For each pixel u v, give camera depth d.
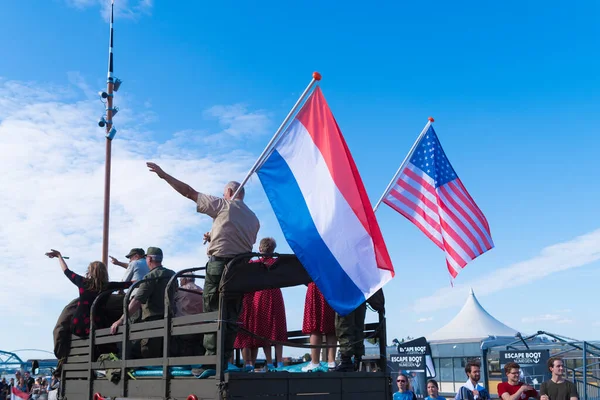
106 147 13.58
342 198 6.19
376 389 5.85
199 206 5.82
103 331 6.81
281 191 6.47
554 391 9.87
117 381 6.32
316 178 6.38
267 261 7.17
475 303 29.75
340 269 5.98
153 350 6.74
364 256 6.02
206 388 5.00
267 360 7.55
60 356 7.61
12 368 31.09
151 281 6.70
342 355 6.00
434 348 26.27
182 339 6.78
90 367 6.89
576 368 21.34
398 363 17.19
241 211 5.88
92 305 7.10
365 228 6.06
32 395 21.72
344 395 5.53
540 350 18.14
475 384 10.05
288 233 6.23
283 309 7.77
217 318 5.09
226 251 5.69
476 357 24.17
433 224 10.95
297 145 6.58
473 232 11.20
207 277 5.68
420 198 11.01
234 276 5.23
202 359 5.11
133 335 6.16
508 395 9.18
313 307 7.08
